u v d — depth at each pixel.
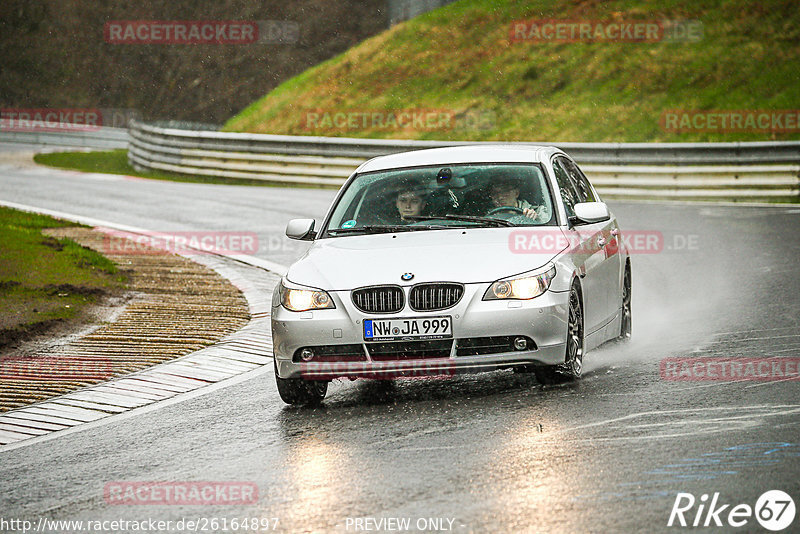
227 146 102.69
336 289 26.02
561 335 25.95
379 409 25.86
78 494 20.52
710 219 63.34
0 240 54.81
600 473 19.17
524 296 25.52
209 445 23.66
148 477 21.38
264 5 178.62
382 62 135.50
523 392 26.48
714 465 19.25
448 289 25.56
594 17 127.50
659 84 111.44
